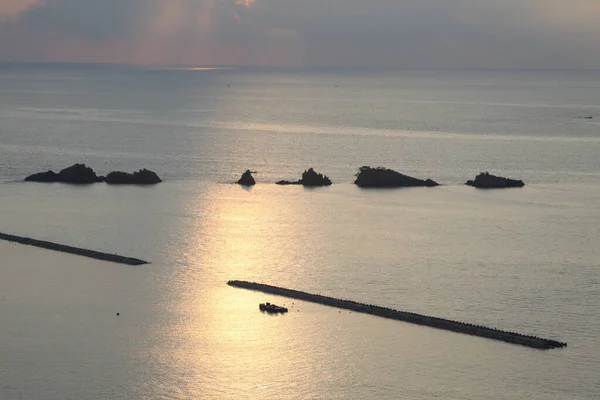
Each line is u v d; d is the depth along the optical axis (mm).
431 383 94625
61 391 94562
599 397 91375
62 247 146250
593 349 102062
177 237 153125
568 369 97125
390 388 93750
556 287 124500
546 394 92062
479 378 95500
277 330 108938
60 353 103688
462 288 124000
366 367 98562
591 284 125938
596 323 110250
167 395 93562
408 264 136125
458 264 136125
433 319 110062
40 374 98438
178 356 102375
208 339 106875
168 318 113625
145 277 130500
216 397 93000
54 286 126938
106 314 115500
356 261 137875
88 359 102062
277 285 126000
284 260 138625
